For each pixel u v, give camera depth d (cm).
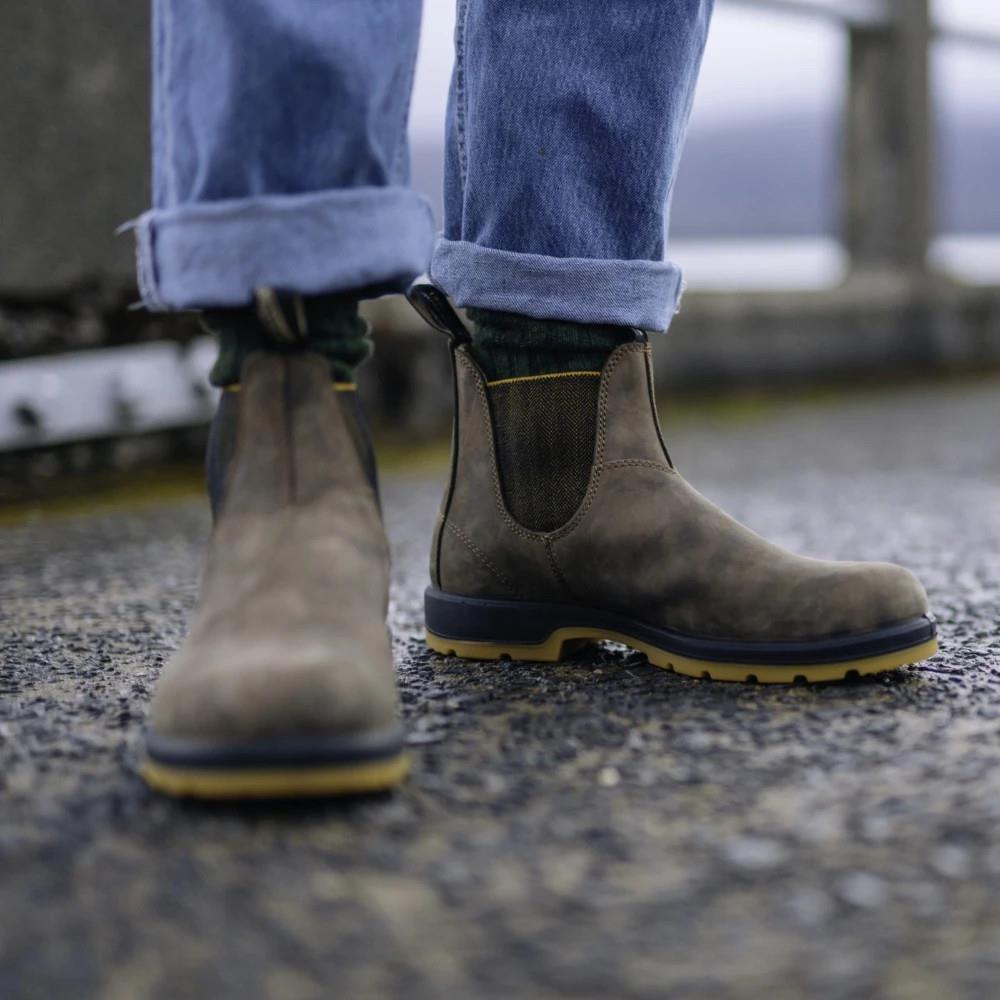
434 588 116
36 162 221
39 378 223
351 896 63
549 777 79
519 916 61
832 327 464
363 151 88
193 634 83
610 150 103
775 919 61
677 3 102
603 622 109
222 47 85
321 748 73
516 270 103
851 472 268
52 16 221
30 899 63
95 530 197
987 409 396
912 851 68
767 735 88
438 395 326
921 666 108
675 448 309
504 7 101
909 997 54
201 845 69
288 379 90
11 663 112
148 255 90
